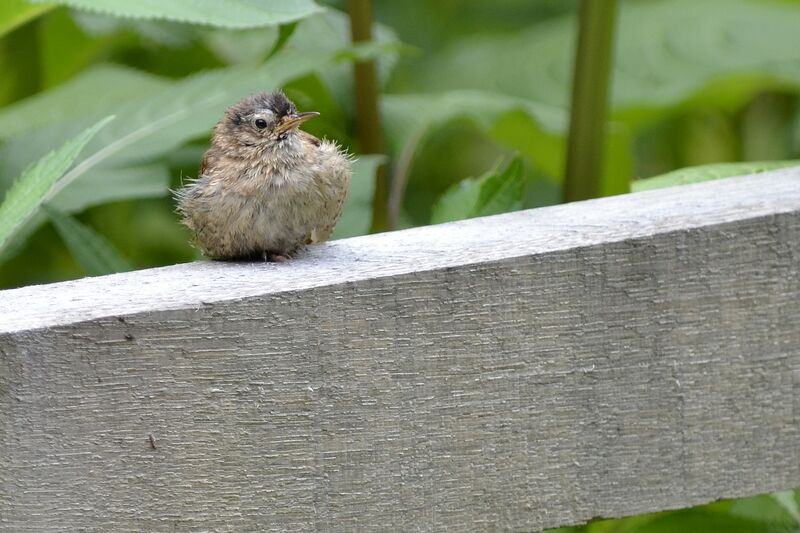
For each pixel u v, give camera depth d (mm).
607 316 3090
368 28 3297
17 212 3090
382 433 3074
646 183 3188
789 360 3105
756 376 3104
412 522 3080
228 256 3154
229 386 3061
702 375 3100
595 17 3256
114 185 3232
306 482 3070
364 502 3076
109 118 3102
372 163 3238
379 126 3301
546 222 3115
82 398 3051
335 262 3088
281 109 3156
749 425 3105
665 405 3098
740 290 3100
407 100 3346
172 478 3061
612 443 3094
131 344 3051
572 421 3090
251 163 3145
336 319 3066
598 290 3086
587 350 3090
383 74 3336
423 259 3082
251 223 3139
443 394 3078
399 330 3072
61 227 3178
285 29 3166
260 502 3068
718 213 3104
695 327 3096
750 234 3098
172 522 3062
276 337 3062
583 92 3264
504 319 3080
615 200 3139
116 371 3051
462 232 3111
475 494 3084
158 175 3236
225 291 3062
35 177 3096
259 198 3137
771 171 3170
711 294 3096
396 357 3072
